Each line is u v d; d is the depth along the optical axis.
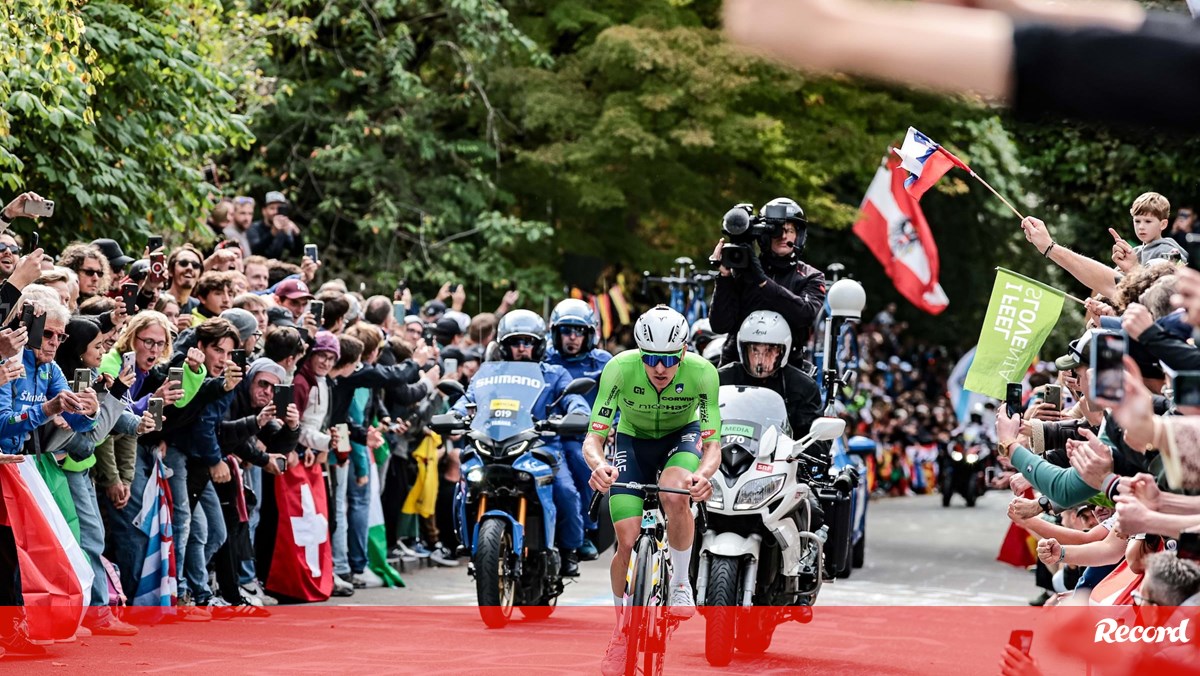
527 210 60.66
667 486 20.11
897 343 91.81
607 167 57.72
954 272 96.81
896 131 61.25
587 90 58.06
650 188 58.75
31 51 29.61
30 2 28.92
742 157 58.56
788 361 25.67
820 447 25.39
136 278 26.08
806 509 24.05
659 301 65.75
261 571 29.27
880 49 2.30
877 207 46.38
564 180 58.22
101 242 27.77
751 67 55.16
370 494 32.38
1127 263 18.44
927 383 97.00
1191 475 9.38
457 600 30.41
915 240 46.31
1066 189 59.69
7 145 30.17
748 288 25.55
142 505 24.47
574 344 30.94
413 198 56.50
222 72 39.44
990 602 33.22
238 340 25.30
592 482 19.45
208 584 26.30
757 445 23.00
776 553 23.33
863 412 78.75
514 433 27.14
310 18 56.06
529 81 57.25
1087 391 15.26
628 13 58.84
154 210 35.38
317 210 56.72
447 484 37.78
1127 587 13.24
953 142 66.06
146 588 24.50
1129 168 55.81
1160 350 11.56
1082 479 13.09
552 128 58.16
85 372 20.70
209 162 40.84
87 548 22.67
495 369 28.17
